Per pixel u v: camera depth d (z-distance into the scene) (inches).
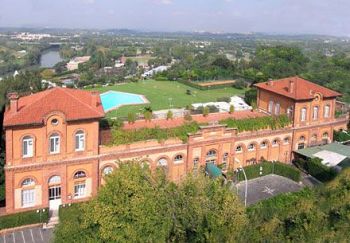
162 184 1353.3
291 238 900.6
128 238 1221.7
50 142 1803.6
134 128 2108.8
